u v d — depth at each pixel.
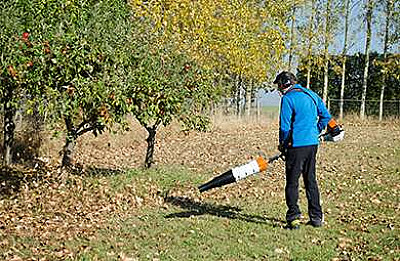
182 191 10.48
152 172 12.06
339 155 16.31
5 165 12.41
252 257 6.64
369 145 18.78
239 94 26.41
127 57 8.80
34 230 7.60
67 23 8.02
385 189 11.31
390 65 30.17
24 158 13.65
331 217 8.71
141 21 11.05
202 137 20.39
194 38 21.09
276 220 8.38
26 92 8.00
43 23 7.69
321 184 11.71
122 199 9.65
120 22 9.20
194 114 11.02
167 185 10.94
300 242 7.27
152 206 9.29
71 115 8.14
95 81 8.09
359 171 13.62
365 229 8.02
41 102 7.70
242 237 7.39
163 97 9.38
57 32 7.82
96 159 14.80
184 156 15.91
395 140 20.55
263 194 10.41
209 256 6.60
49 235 7.36
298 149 7.65
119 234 7.45
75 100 7.86
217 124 23.58
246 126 24.50
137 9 16.91
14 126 12.70
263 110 28.12
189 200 9.77
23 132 14.25
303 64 29.16
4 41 7.22
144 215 8.59
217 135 21.20
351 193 10.84
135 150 16.81
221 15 23.36
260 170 7.78
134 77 8.89
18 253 6.51
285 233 7.64
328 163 14.82
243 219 8.38
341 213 9.05
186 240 7.20
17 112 13.02
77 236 7.33
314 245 7.18
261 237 7.41
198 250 6.81
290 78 7.71
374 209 9.43
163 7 18.97
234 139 20.03
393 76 31.44
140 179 11.19
